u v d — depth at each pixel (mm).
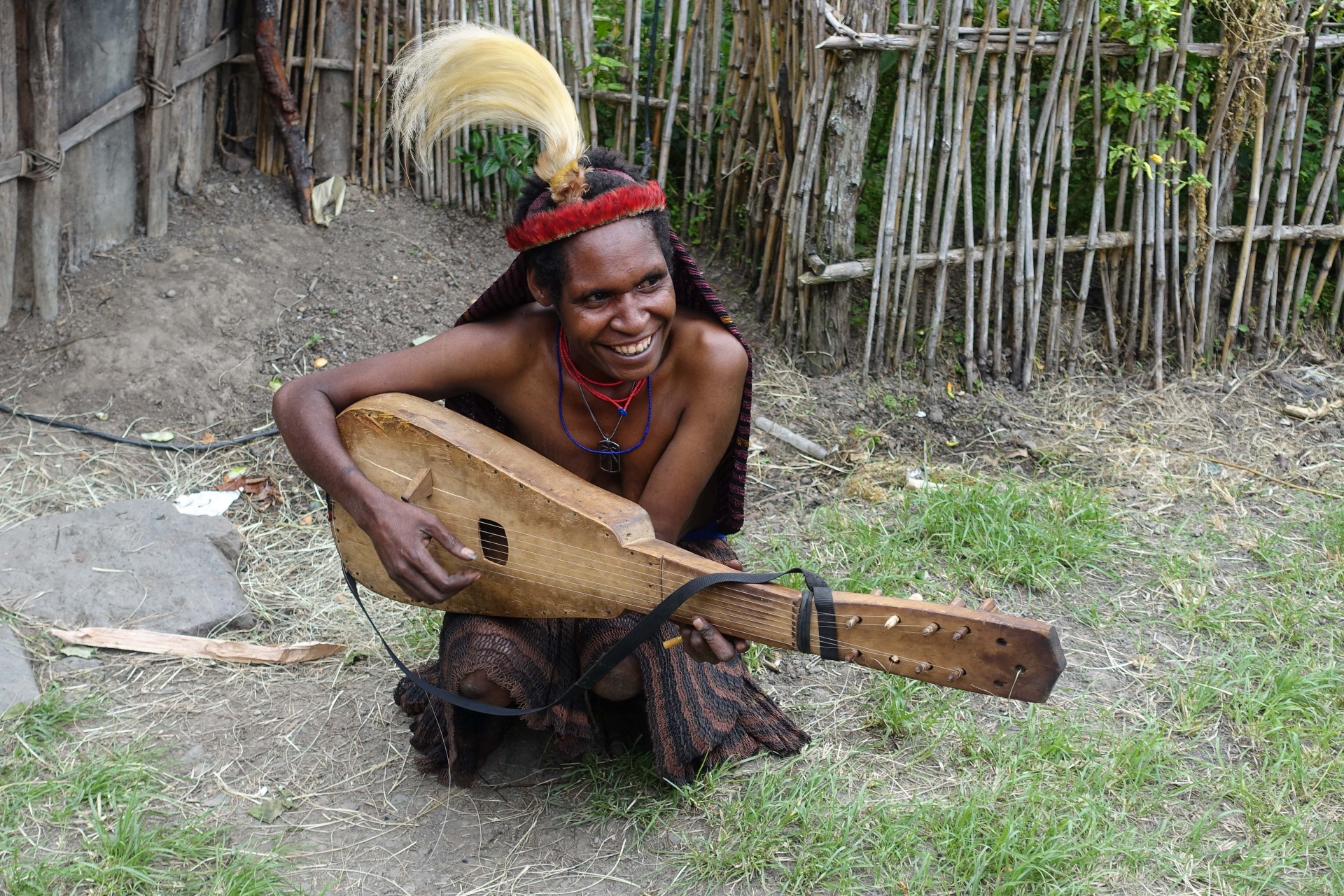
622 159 2467
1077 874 2664
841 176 4777
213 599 3660
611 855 2758
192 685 3355
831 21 4531
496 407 2840
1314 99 5375
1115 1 4773
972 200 5023
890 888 2646
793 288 5008
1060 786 2914
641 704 3059
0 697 3152
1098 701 3301
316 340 5059
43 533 3820
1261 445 4758
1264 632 3594
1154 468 4578
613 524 2434
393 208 5684
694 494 2734
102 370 4770
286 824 2848
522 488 2496
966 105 4691
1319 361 5309
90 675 3361
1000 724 3166
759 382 4969
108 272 5129
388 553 2516
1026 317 5055
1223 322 5305
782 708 3252
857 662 2246
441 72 2455
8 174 4648
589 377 2656
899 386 4973
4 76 4547
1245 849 2760
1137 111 4828
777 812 2830
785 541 4074
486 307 2699
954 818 2799
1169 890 2646
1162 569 3938
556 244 2375
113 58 4992
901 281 4938
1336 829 2791
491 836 2814
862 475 4477
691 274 2631
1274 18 4758
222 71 5652
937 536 4055
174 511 3979
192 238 5375
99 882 2600
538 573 2557
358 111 5660
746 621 2338
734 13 5238
